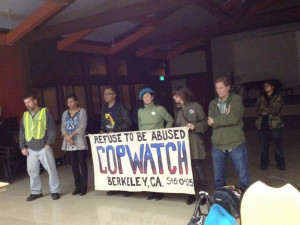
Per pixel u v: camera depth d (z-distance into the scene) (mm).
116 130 4406
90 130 9594
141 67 12047
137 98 11867
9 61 7488
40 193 4797
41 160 4637
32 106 4602
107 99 4465
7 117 7359
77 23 6945
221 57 13180
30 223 3783
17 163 6512
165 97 13422
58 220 3801
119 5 7645
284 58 13078
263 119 5074
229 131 3381
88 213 3934
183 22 10758
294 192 1858
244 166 3385
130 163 4211
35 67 8008
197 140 3844
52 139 4637
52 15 6895
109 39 10156
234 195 2520
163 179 3986
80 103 9516
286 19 8148
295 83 12992
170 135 3869
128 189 4266
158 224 3404
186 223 3350
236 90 13422
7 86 7414
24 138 4750
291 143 7258
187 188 3834
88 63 9797
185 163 3816
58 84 8695
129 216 3709
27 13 7039
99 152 4438
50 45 8492
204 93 13359
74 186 5273
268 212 1904
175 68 13742
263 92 5184
